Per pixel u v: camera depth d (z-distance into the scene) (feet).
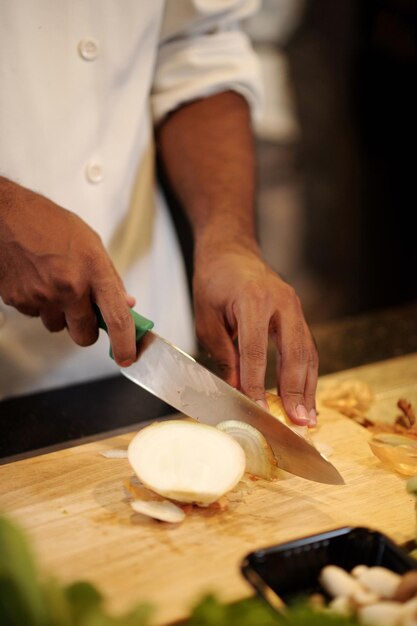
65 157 3.20
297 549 1.98
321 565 2.01
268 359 3.70
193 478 2.23
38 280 2.57
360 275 7.27
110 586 1.94
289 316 2.63
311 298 7.13
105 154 3.34
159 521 2.23
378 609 1.66
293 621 1.57
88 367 3.53
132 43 3.22
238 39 3.69
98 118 3.25
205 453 2.29
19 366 3.38
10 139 3.05
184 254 4.46
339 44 6.46
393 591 1.80
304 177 6.81
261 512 2.29
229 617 1.63
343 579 1.85
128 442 2.68
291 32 6.30
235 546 2.12
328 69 6.52
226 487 2.21
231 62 3.63
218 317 2.81
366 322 4.08
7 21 2.90
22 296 2.68
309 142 6.72
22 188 2.66
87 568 2.02
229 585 1.94
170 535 2.17
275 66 6.37
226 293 2.73
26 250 2.54
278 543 2.06
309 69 6.48
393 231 7.22
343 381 3.26
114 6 3.12
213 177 3.37
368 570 1.87
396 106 6.80
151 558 2.06
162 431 2.34
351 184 6.96
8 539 1.50
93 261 2.51
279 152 6.65
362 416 2.93
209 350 2.92
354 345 3.78
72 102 3.14
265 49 6.31
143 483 2.24
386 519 2.27
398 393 3.17
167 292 3.90
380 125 6.84
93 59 3.14
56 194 3.23
